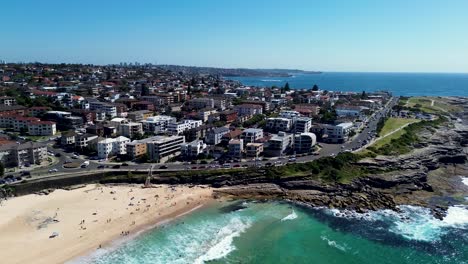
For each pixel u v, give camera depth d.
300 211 133.25
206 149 177.75
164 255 101.00
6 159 154.62
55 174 147.00
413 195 149.75
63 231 109.88
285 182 150.25
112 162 165.75
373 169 162.00
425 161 177.62
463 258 104.31
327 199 142.12
